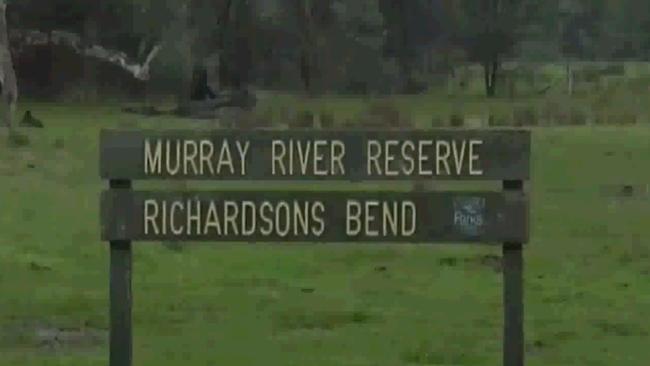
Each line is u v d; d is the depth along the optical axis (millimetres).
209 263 21953
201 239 10859
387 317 17797
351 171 10797
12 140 41844
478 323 17375
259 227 10852
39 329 16938
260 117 52000
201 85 68312
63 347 15836
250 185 25266
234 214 10852
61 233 24844
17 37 69625
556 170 37656
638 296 19594
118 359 11125
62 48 70250
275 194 10828
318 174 10812
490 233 10867
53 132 46469
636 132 49938
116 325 11109
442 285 20172
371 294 19500
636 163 39625
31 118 49688
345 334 16688
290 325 17266
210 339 16328
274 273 21125
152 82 70625
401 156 10789
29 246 23328
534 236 25641
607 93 69688
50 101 67812
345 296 19328
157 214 10867
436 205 10859
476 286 20094
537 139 46812
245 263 21984
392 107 55219
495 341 16250
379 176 10797
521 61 104062
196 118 57406
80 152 39719
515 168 10766
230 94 64938
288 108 56938
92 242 23906
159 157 10805
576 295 19594
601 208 29766
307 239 10852
